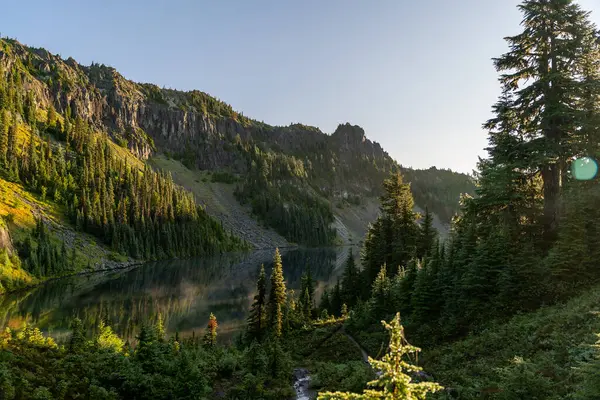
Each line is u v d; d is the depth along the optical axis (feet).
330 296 208.13
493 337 61.11
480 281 79.30
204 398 55.77
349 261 190.39
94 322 200.85
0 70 652.89
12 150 456.45
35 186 433.48
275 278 144.25
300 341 119.96
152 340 66.18
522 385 36.27
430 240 168.66
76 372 50.49
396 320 20.40
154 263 456.86
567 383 36.32
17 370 43.04
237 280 358.84
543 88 90.68
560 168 90.79
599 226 71.15
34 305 230.48
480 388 43.29
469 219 103.24
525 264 73.36
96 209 453.58
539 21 92.89
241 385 65.26
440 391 46.80
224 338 177.17
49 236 355.97
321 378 69.67
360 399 19.74
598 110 84.99
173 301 261.65
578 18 88.69
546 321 56.49
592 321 49.32
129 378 52.34
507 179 91.50
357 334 108.78
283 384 67.26
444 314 85.10
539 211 94.02
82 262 365.61
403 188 176.55
